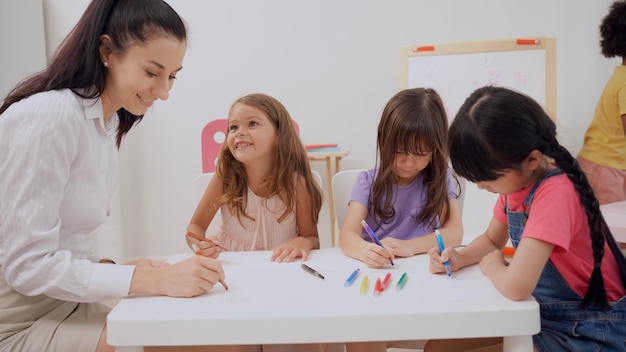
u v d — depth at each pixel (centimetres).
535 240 81
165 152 288
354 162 285
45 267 85
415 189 133
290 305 76
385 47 277
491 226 107
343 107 282
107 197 108
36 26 268
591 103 271
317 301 78
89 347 88
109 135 109
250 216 143
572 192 86
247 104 136
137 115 112
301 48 281
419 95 125
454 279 89
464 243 151
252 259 107
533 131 85
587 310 88
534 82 250
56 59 94
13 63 254
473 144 86
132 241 293
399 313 71
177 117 287
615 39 218
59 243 95
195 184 151
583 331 87
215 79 285
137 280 84
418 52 261
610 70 268
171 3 282
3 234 88
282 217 140
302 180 142
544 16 268
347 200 143
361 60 279
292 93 284
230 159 142
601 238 85
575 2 266
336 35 279
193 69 285
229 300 79
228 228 146
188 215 291
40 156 85
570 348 87
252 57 284
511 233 96
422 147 120
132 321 72
